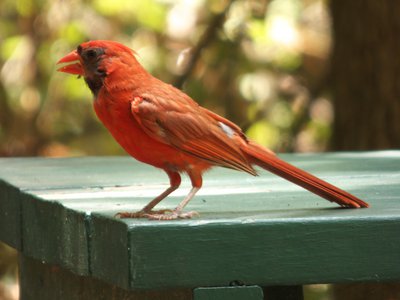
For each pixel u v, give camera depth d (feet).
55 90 66.39
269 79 64.95
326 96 63.93
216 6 65.26
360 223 21.08
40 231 27.30
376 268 21.15
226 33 59.11
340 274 21.06
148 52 65.05
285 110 63.67
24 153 67.31
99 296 26.89
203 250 20.63
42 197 27.37
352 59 50.16
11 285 56.54
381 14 49.16
